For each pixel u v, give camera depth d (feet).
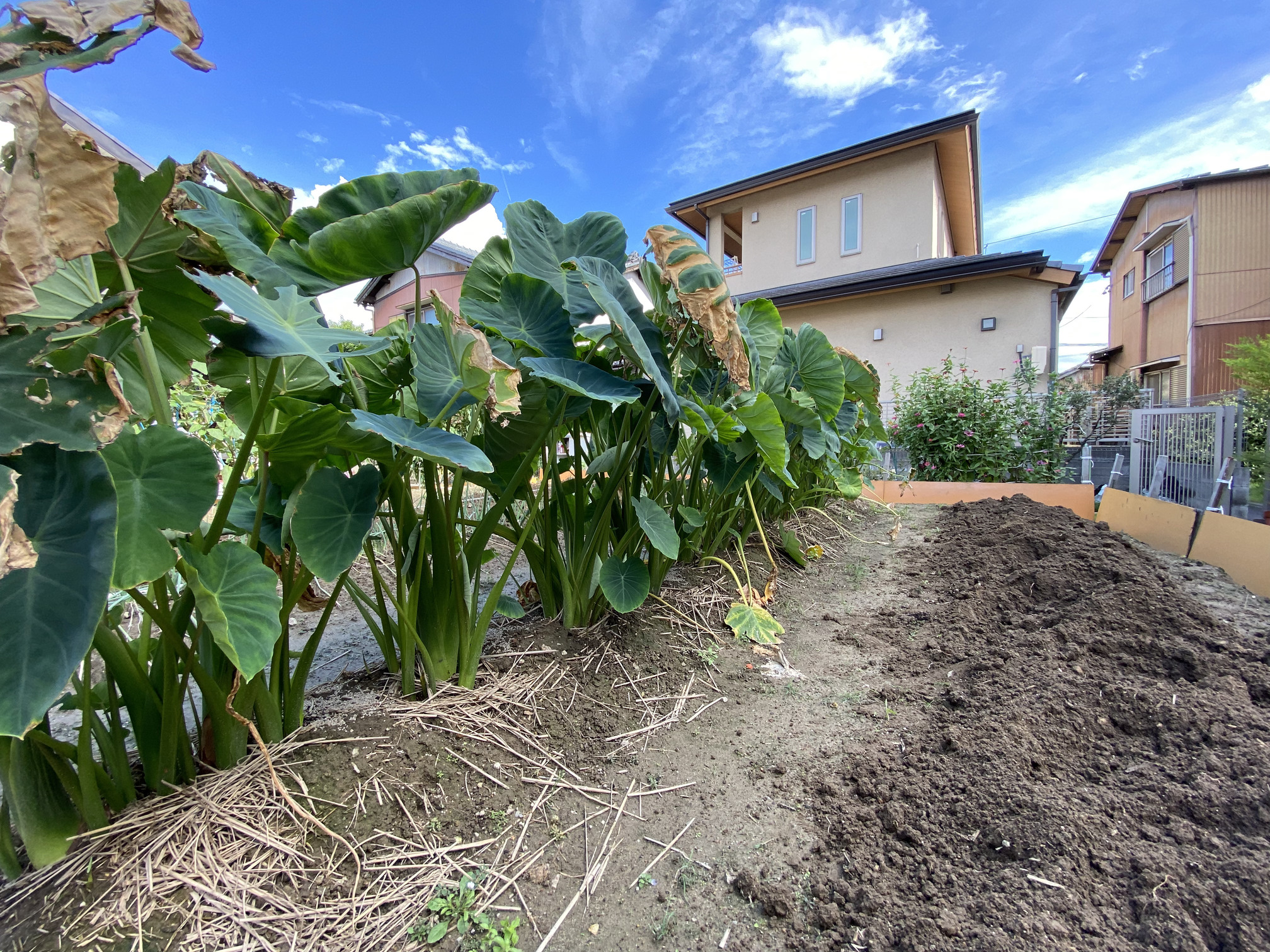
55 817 3.29
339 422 3.63
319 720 4.62
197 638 3.50
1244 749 4.05
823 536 12.51
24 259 2.45
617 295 5.86
